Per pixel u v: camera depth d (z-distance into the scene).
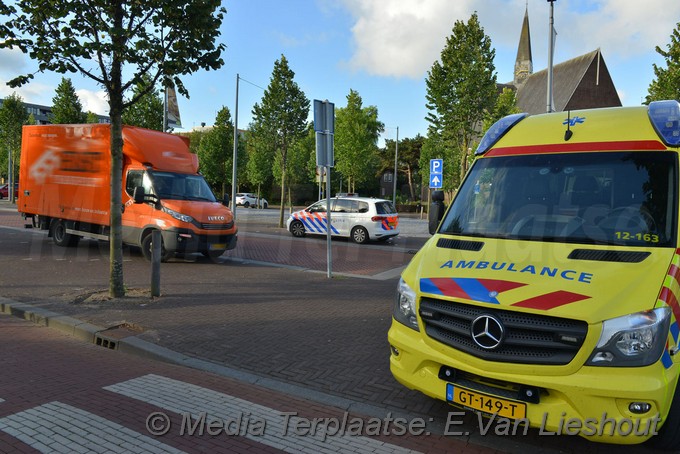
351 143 39.69
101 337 5.79
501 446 3.53
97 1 6.62
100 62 6.97
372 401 4.24
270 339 5.84
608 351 2.81
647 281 3.02
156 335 5.84
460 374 3.28
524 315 3.03
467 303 3.21
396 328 3.69
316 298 8.20
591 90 52.81
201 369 4.95
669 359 2.88
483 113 20.73
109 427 3.62
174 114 21.42
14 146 35.16
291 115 22.05
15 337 5.85
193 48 7.26
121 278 7.67
